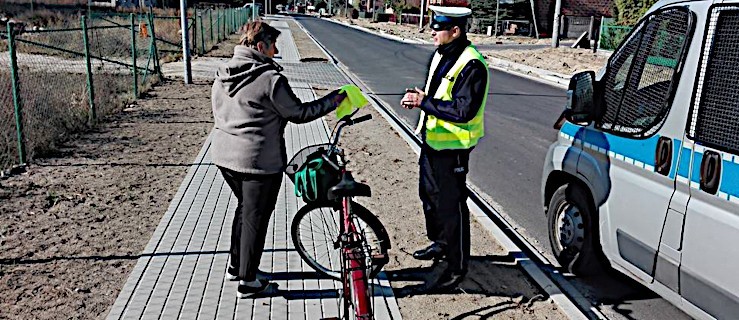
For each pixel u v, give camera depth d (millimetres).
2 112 9711
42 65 18375
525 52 29797
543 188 5594
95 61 20359
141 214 6480
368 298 3588
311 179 4328
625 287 5184
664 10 4328
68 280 4898
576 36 48875
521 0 49281
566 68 23219
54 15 38094
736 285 3434
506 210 7230
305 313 4477
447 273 4914
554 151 5391
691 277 3764
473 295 4895
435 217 4852
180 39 29500
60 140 9523
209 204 6867
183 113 12531
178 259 5336
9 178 7566
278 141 4359
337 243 4148
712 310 3643
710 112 3660
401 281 5090
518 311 4660
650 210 4105
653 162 4094
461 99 4410
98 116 11258
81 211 6504
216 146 4398
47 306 4488
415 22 72312
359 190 3928
